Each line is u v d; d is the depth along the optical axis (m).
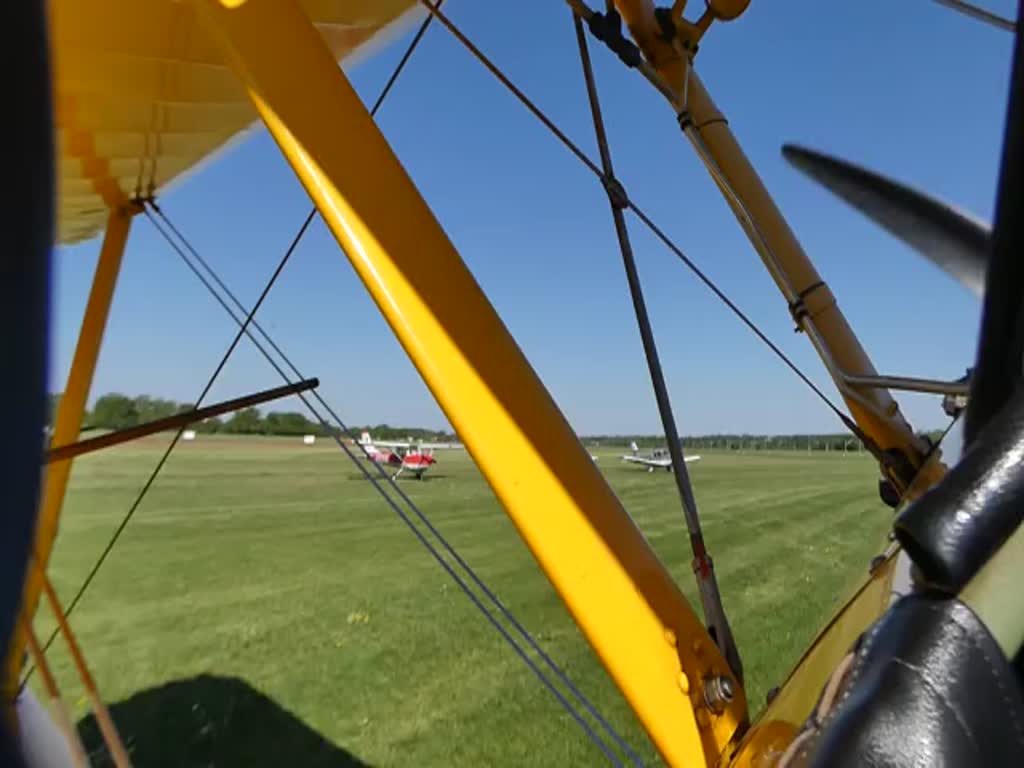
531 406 1.17
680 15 2.02
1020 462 0.58
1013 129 0.59
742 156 2.14
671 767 1.12
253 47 1.14
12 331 0.55
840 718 0.58
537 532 1.11
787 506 20.48
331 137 1.15
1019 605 0.56
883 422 1.93
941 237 1.26
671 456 1.62
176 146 3.98
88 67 2.84
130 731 5.76
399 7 2.67
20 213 0.55
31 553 0.56
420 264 1.15
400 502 22.47
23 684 1.95
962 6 1.44
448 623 8.88
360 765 5.25
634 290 1.73
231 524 17.47
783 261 2.12
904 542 0.60
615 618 1.12
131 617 9.21
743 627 8.27
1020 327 0.62
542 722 5.97
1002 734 0.53
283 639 8.23
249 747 5.52
